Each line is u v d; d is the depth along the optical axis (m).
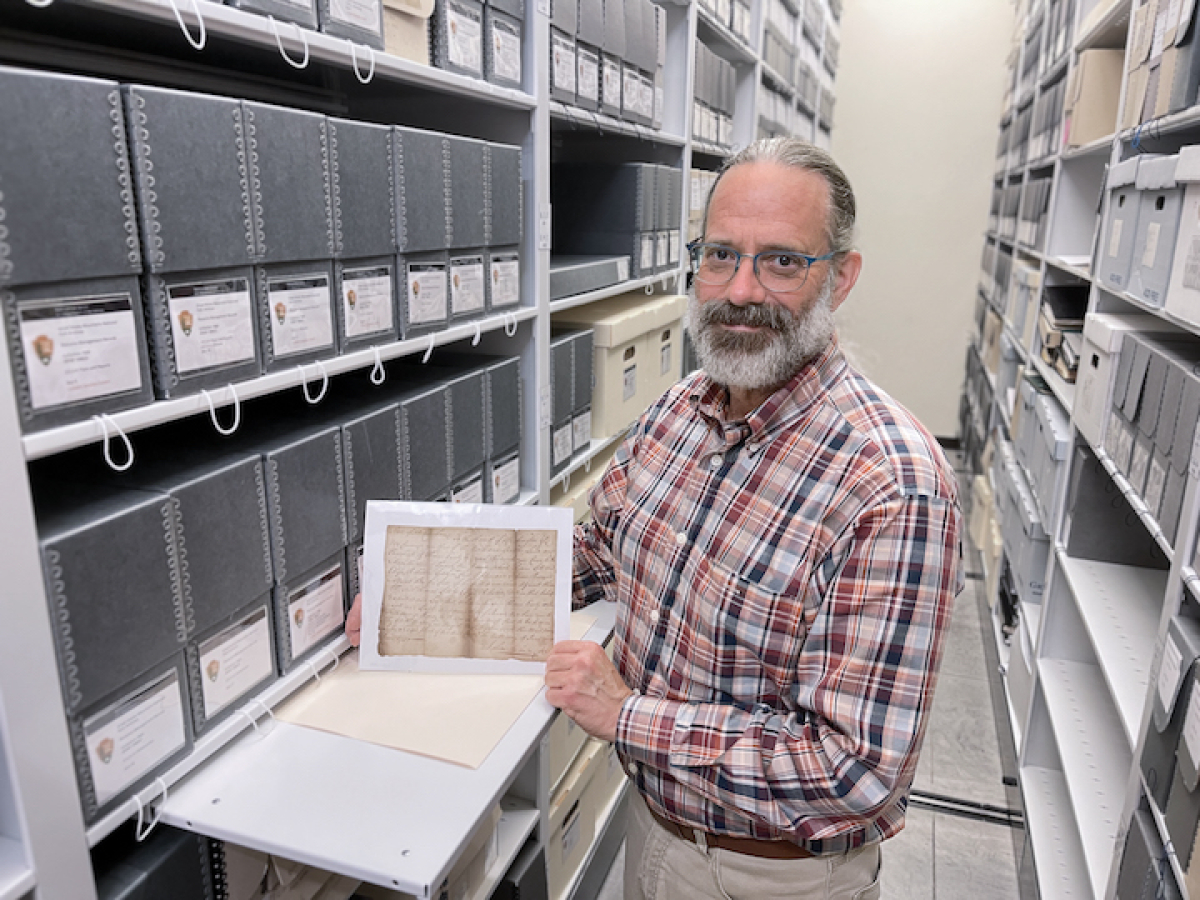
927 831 2.07
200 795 0.84
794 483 0.96
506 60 1.27
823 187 0.97
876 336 5.15
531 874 1.49
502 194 1.29
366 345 1.03
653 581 1.07
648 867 1.15
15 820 0.67
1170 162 1.23
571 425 1.71
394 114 1.45
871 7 4.74
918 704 0.88
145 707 0.78
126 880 0.78
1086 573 1.84
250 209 0.81
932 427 5.19
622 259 1.91
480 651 1.07
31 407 0.64
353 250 0.97
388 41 1.01
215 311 0.80
